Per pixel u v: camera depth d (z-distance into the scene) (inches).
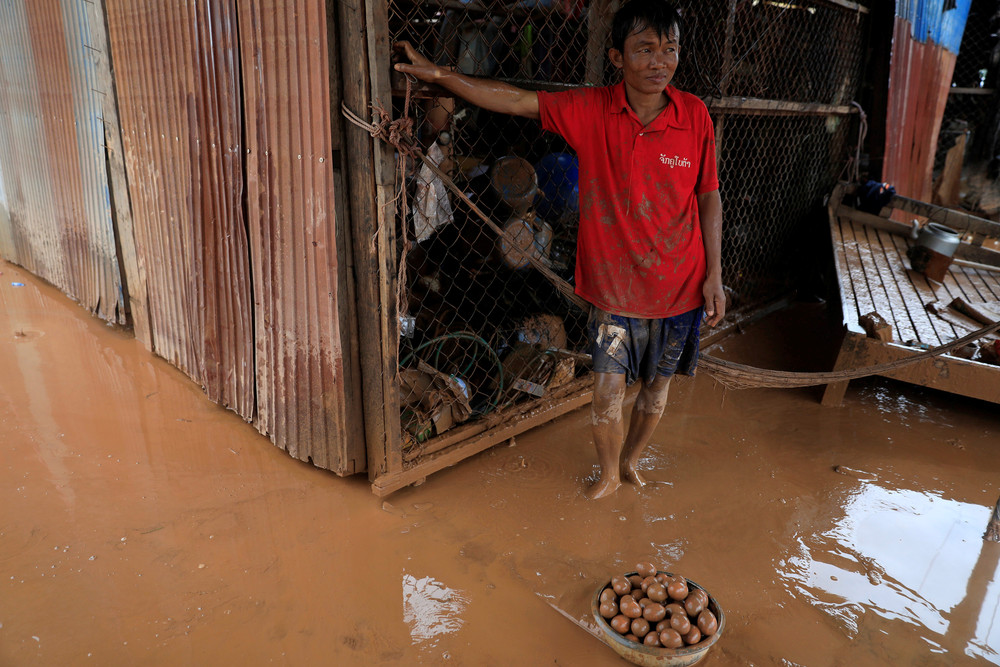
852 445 145.3
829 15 225.5
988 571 105.8
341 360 111.6
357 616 91.4
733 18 168.1
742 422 154.5
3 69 211.0
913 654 88.5
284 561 101.8
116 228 177.3
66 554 100.7
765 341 203.9
